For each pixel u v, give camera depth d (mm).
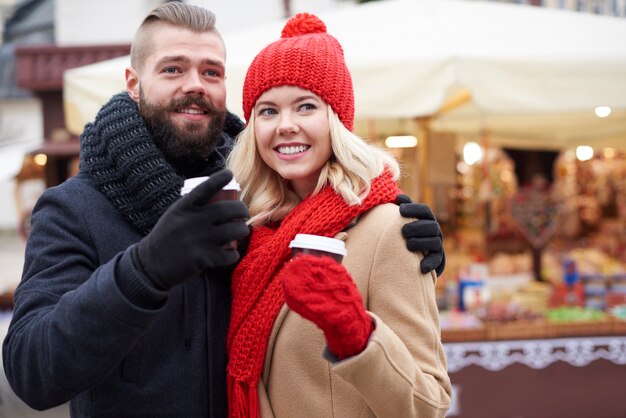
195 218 1176
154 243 1185
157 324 1520
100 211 1558
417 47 3549
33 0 15531
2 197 16609
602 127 6699
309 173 1593
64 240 1506
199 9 1724
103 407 1485
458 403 4027
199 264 1184
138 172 1539
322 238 1288
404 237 1525
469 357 4047
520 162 9133
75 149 7273
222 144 1887
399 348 1332
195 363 1545
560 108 3424
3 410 4113
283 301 1506
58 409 4203
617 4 10500
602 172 8383
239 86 3441
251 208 1697
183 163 1721
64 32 11312
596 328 4180
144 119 1668
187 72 1659
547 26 4078
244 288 1560
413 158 5320
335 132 1564
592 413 4125
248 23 11000
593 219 8359
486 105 3367
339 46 1680
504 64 3369
